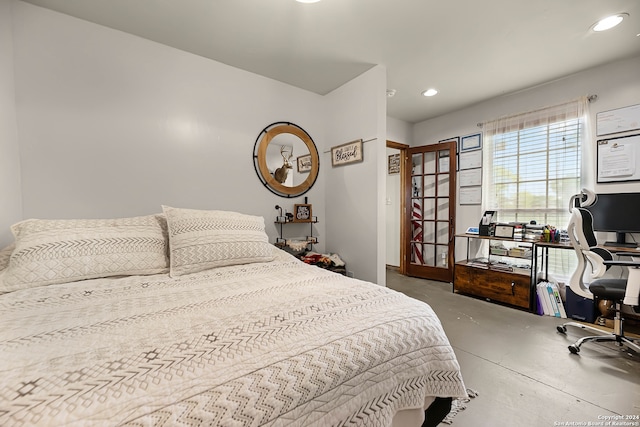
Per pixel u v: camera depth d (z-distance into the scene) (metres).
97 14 1.88
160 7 1.81
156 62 2.20
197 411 0.57
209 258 1.66
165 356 0.71
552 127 2.91
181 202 2.32
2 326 0.88
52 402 0.55
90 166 1.96
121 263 1.49
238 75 2.60
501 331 2.26
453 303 2.96
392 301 1.13
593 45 2.24
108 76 2.02
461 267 3.27
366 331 0.89
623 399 1.43
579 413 1.33
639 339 2.07
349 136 2.88
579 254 2.01
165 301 1.11
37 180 1.79
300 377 0.69
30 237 1.38
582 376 1.63
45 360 0.68
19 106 1.73
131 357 0.70
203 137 2.42
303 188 3.03
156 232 1.73
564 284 2.75
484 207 3.48
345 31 2.06
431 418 1.04
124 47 2.07
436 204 4.04
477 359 1.83
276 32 2.07
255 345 0.77
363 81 2.70
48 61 1.82
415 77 2.81
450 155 3.84
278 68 2.61
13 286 1.24
